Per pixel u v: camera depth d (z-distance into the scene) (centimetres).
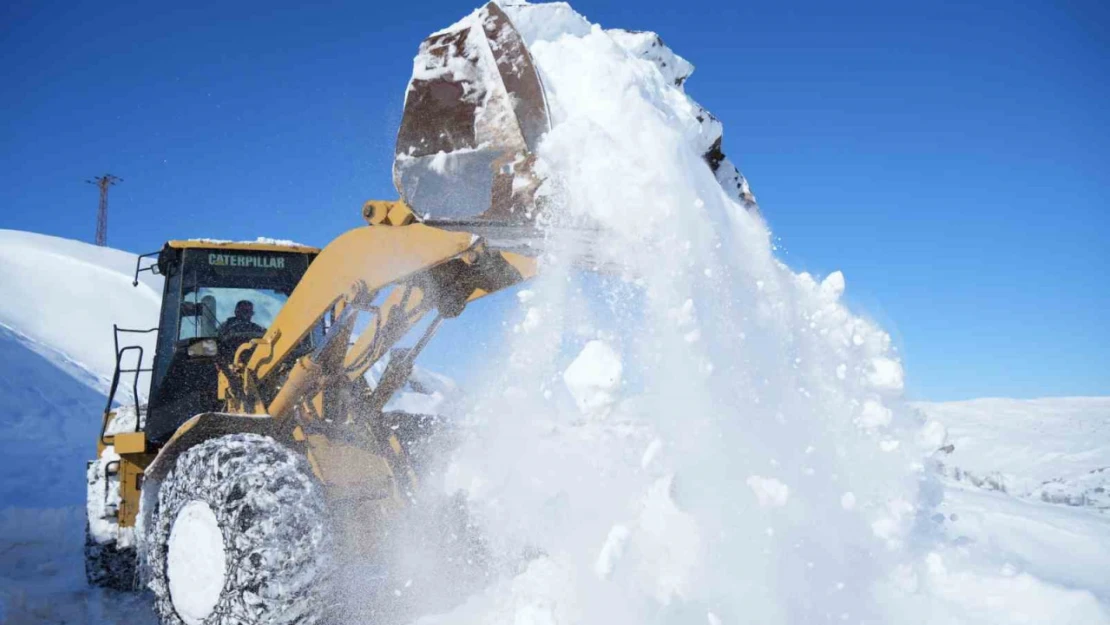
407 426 461
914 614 367
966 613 375
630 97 356
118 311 2303
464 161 341
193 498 360
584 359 334
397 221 359
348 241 377
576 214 328
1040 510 640
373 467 424
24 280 2294
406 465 434
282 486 340
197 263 519
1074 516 616
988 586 395
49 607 443
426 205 346
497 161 333
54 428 1238
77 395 1447
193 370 489
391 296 395
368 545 404
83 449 1134
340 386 419
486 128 337
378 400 429
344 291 373
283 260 542
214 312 511
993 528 545
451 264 371
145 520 402
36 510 668
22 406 1290
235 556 328
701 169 375
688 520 351
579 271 356
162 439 488
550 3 379
